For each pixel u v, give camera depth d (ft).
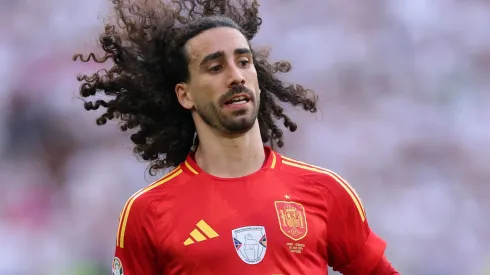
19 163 151.43
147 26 49.57
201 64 44.32
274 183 44.42
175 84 47.29
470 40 160.97
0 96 156.35
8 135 153.69
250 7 53.36
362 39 159.84
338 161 145.59
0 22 163.12
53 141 152.46
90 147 150.30
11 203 144.87
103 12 88.58
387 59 158.71
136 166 139.74
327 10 162.30
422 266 128.47
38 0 165.07
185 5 52.21
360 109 153.48
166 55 48.01
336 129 149.28
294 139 144.97
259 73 51.75
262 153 45.62
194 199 43.91
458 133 151.12
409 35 160.25
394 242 131.85
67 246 136.56
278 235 42.83
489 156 148.46
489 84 158.30
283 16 162.91
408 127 151.02
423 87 157.28
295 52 160.35
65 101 154.51
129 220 44.16
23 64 159.84
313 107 53.67
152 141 50.19
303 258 42.88
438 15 161.99
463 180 144.05
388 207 138.41
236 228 42.88
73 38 162.20
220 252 42.37
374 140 148.36
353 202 45.21
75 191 144.46
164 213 43.70
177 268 42.75
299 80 158.92
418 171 145.18
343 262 45.83
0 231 138.72
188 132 49.83
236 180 44.32
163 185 44.91
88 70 158.20
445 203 138.10
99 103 51.47
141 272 43.98
